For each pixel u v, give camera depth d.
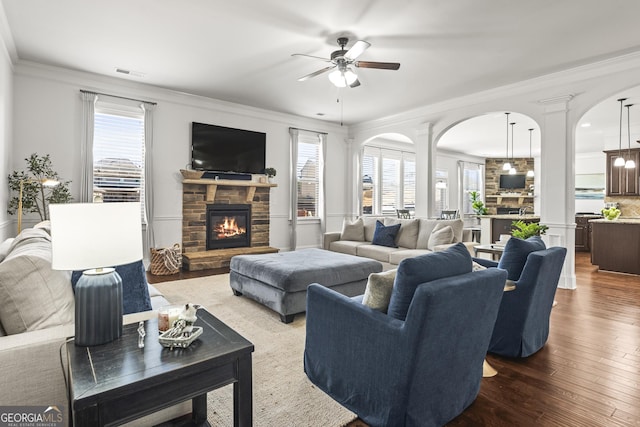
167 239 5.32
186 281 4.52
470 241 4.78
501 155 11.26
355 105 5.89
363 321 1.69
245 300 3.71
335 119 6.94
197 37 3.49
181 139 5.41
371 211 8.74
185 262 5.32
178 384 1.16
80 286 1.28
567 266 4.39
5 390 1.21
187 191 5.47
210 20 3.16
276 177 6.52
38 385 1.26
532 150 10.23
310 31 3.35
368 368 1.67
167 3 2.90
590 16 3.04
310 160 7.06
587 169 9.48
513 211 9.16
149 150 5.03
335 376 1.88
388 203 9.09
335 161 7.39
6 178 3.74
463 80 4.63
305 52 3.83
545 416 1.76
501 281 1.76
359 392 1.72
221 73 4.48
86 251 1.22
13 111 4.10
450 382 1.66
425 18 3.10
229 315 3.24
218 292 4.02
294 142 6.64
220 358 1.22
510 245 2.46
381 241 5.16
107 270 1.38
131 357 1.19
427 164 5.89
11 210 4.00
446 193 10.72
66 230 1.19
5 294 1.35
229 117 5.90
